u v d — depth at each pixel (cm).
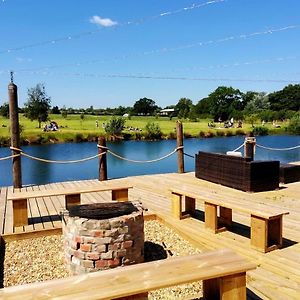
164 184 898
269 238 459
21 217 555
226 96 6731
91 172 1499
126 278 256
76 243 392
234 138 3378
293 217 587
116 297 236
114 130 3152
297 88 6228
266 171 792
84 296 232
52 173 1476
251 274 379
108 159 1941
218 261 286
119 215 428
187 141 3092
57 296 232
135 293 241
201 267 274
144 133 3275
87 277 259
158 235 523
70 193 583
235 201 502
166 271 268
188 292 338
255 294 334
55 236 530
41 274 400
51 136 2906
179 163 1076
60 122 4356
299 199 716
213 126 4284
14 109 873
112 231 387
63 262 434
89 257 388
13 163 889
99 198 752
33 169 1578
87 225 386
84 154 2175
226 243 469
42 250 475
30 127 3553
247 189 782
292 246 455
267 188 795
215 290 314
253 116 5550
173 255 447
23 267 420
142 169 1568
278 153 2064
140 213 413
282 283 357
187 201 600
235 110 6272
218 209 613
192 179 960
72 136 2983
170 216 598
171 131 3462
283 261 409
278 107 6381
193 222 563
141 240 411
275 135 3812
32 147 2594
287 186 848
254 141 1041
